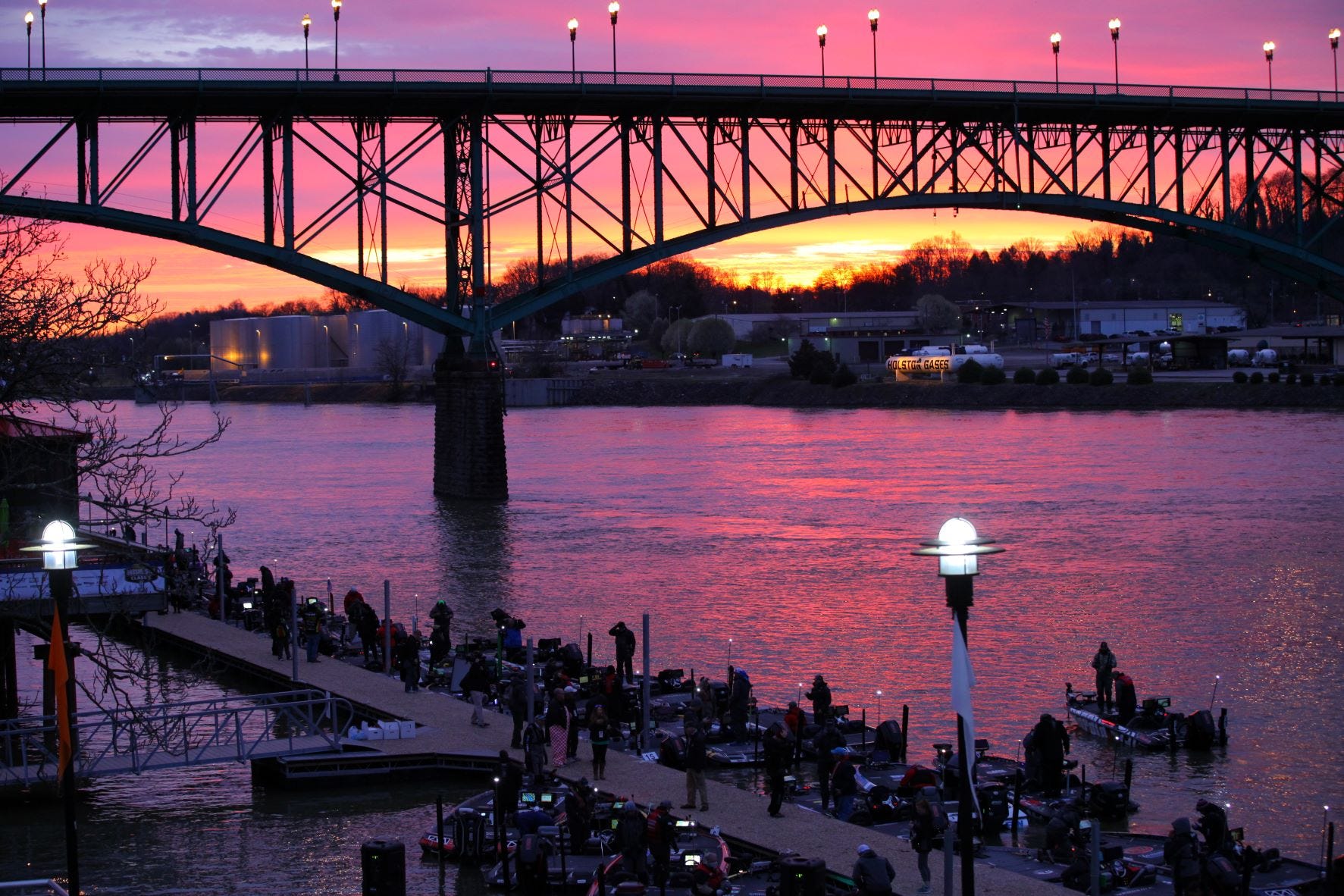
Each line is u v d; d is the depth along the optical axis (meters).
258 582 62.91
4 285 29.12
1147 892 28.08
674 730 40.50
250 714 44.69
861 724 40.25
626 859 28.81
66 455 30.50
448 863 31.89
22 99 87.88
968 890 19.50
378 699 43.81
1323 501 92.44
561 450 151.25
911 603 62.12
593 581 69.31
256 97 92.81
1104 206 115.38
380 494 110.56
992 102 109.06
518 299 103.75
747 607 61.81
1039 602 61.94
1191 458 121.31
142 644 56.66
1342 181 146.12
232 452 161.75
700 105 104.12
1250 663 50.69
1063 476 111.00
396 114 99.81
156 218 91.06
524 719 38.00
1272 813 35.25
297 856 33.16
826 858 29.86
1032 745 35.72
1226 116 117.75
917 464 124.56
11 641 46.12
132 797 37.62
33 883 25.50
